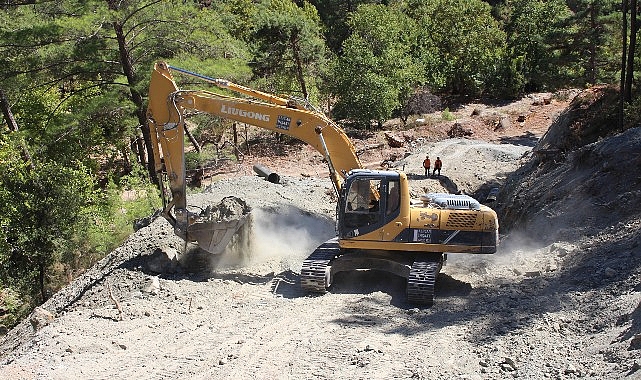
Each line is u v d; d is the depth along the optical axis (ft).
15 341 48.14
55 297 54.39
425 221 45.29
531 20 177.78
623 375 26.76
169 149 49.55
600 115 85.35
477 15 184.65
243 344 37.52
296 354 35.70
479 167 105.81
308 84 142.41
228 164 127.95
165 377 33.24
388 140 137.69
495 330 36.52
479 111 157.89
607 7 145.07
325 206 74.74
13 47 91.66
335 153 50.44
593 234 48.65
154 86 49.32
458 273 49.80
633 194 50.11
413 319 40.47
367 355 34.50
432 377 31.04
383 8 173.27
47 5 93.66
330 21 241.55
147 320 42.50
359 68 141.08
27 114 109.60
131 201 87.71
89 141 100.32
